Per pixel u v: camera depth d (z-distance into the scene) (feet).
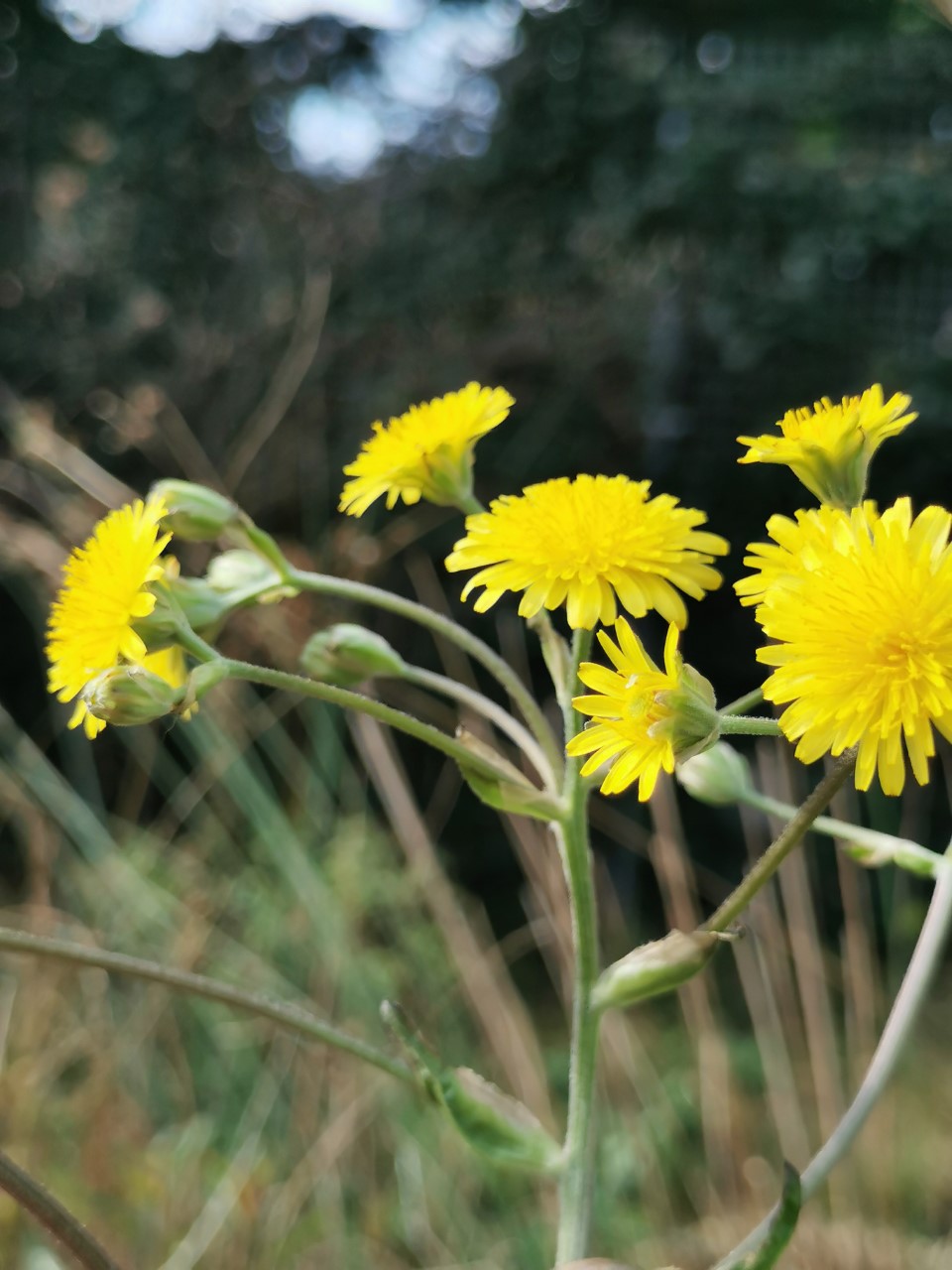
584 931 0.74
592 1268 0.68
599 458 2.87
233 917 1.65
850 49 2.87
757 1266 0.67
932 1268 1.31
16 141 2.88
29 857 1.59
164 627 0.74
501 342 2.88
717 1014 1.71
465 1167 1.39
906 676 0.63
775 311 2.77
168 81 2.98
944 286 2.77
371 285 2.92
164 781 2.16
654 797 1.52
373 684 1.64
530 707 0.79
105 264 2.93
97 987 1.44
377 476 0.82
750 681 2.69
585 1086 0.74
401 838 1.64
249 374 2.69
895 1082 1.59
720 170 2.82
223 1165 1.37
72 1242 0.68
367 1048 0.74
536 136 3.01
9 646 2.51
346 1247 1.27
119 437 2.59
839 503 0.73
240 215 3.00
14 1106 1.27
